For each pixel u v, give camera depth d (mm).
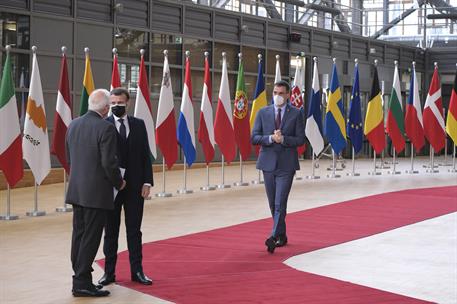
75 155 6977
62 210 13305
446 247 9656
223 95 16906
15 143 12453
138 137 7477
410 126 21828
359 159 30266
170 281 7559
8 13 17719
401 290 7164
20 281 7613
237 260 8734
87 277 6961
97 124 6906
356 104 20516
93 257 6969
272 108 9422
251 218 12406
